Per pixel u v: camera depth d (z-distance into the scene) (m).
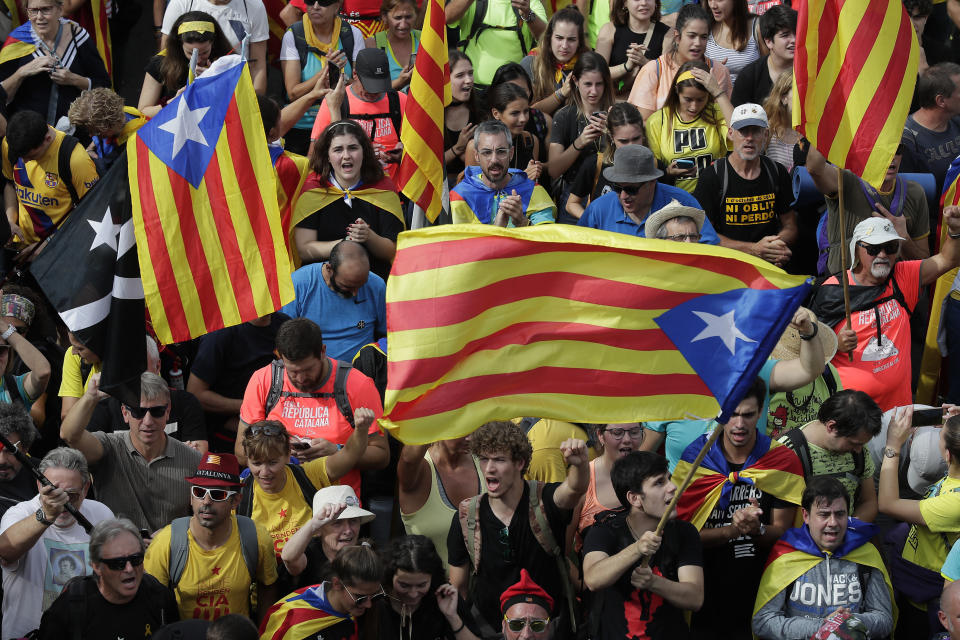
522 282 23.73
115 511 29.42
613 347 23.72
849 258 37.00
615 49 45.34
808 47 30.53
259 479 28.28
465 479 30.20
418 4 47.56
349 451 29.05
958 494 28.83
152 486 29.48
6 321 32.66
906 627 30.05
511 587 26.44
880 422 28.73
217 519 26.42
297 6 47.25
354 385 30.81
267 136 36.50
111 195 27.78
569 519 27.62
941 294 37.03
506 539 27.48
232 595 26.73
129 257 27.77
